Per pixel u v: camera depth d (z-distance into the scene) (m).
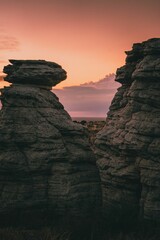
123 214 30.23
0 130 30.62
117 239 25.56
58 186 30.31
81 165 31.81
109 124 35.97
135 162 31.50
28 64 33.28
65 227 27.08
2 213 28.94
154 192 29.41
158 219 28.70
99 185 32.19
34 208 29.70
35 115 31.52
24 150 30.66
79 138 32.66
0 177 29.86
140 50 34.06
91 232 26.39
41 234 25.62
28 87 32.78
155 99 30.98
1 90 32.72
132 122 32.00
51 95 33.84
